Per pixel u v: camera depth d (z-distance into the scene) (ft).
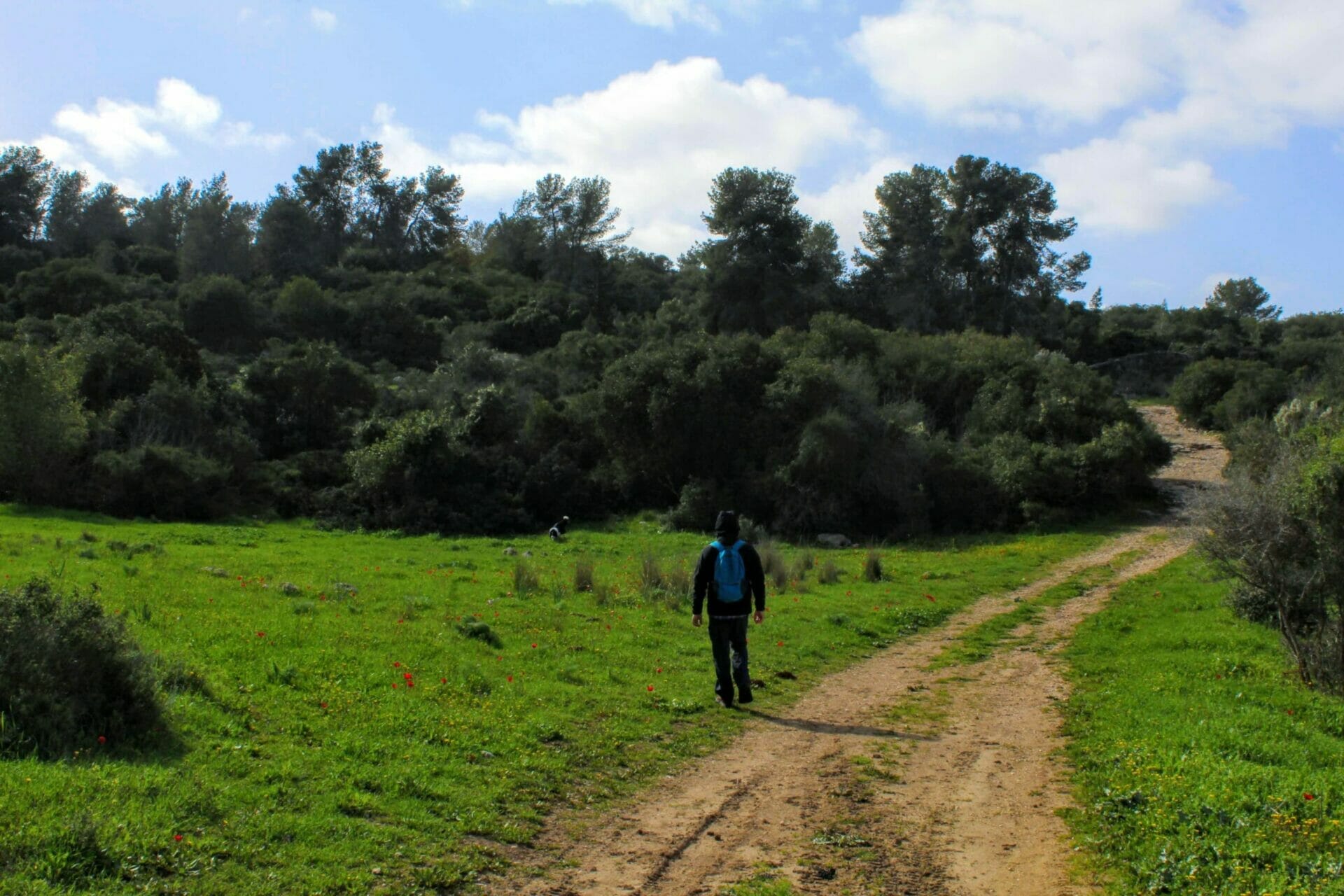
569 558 82.43
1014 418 135.13
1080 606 62.69
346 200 320.70
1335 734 30.04
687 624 46.19
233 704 24.94
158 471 105.81
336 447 132.36
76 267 200.95
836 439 109.91
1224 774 22.34
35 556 53.67
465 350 173.17
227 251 275.80
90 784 17.95
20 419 100.12
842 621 50.14
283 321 207.10
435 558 75.61
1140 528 111.34
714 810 21.75
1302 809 20.08
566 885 17.42
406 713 26.13
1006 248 241.14
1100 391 142.20
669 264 340.18
